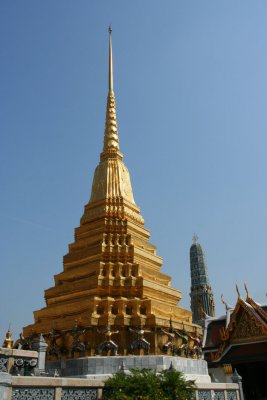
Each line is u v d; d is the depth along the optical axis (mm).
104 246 35344
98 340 28719
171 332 29844
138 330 28672
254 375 39625
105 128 46438
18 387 15547
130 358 27219
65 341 29641
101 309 30391
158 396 18641
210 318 46656
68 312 31547
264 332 37219
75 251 37656
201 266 74812
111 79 49812
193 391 21266
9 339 29797
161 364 27078
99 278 32469
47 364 28703
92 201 40938
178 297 35500
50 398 16438
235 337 39062
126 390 18609
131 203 41094
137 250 35531
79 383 17688
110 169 42375
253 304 39406
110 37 53188
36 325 31812
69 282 35000
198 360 30672
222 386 25531
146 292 32219
